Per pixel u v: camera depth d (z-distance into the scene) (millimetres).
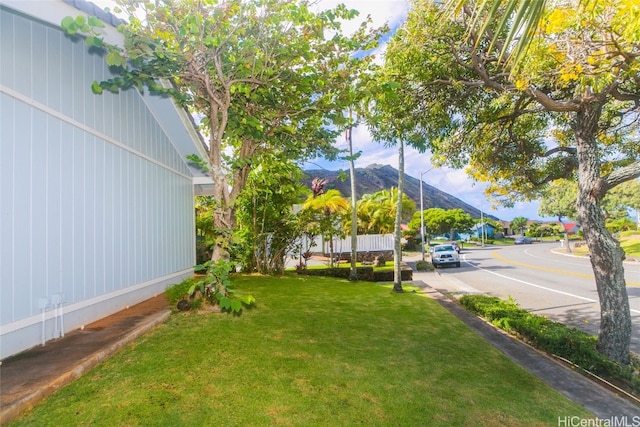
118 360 3834
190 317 5695
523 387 4066
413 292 10578
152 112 7871
